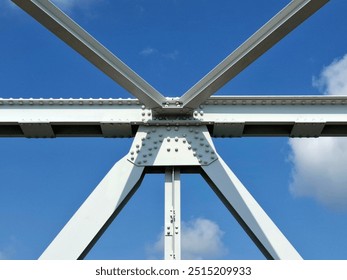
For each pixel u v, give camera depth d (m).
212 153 5.53
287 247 5.02
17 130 5.80
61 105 5.74
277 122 5.70
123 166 5.47
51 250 5.01
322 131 5.84
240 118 5.70
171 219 5.28
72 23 4.62
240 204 5.24
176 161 5.49
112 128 5.72
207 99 5.74
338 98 5.76
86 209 5.22
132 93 5.34
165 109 5.61
